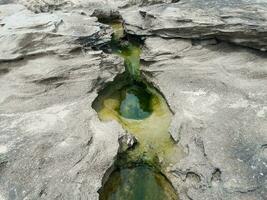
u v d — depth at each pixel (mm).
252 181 12023
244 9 18047
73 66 16734
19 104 15297
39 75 16188
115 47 20062
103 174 12562
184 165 12844
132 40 20312
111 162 12945
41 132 13867
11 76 16375
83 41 18031
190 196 11938
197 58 17641
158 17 18719
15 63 16750
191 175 12633
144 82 18016
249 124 14008
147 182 13320
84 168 12578
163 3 21641
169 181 13016
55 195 11664
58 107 15203
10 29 17719
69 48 17281
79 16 20234
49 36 17547
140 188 13148
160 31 18641
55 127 14117
